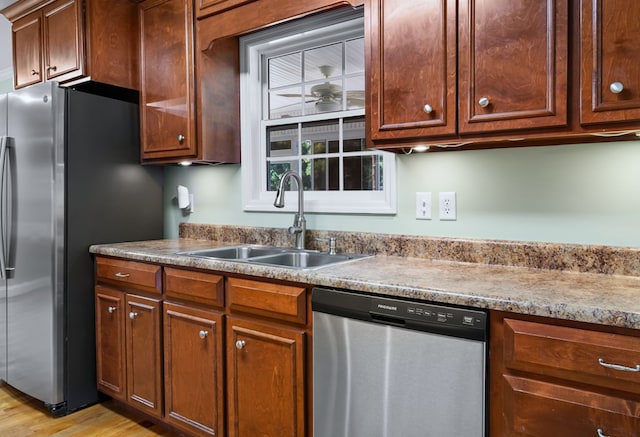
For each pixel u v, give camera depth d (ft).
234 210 8.23
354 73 7.05
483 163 5.53
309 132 7.55
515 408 3.68
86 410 7.55
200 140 7.33
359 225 6.63
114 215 8.11
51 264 7.18
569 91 4.06
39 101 7.35
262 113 8.05
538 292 3.88
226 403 5.74
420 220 6.05
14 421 7.18
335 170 7.25
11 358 8.07
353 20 6.76
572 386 3.47
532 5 4.19
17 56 9.22
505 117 4.37
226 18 6.85
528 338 3.60
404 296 4.19
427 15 4.80
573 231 4.96
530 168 5.22
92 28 7.75
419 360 4.09
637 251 4.58
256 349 5.35
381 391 4.32
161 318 6.48
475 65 4.52
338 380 4.62
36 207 7.42
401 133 5.03
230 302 5.59
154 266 6.54
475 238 5.61
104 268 7.39
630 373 3.19
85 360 7.61
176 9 7.46
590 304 3.44
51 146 7.16
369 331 4.38
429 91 4.81
